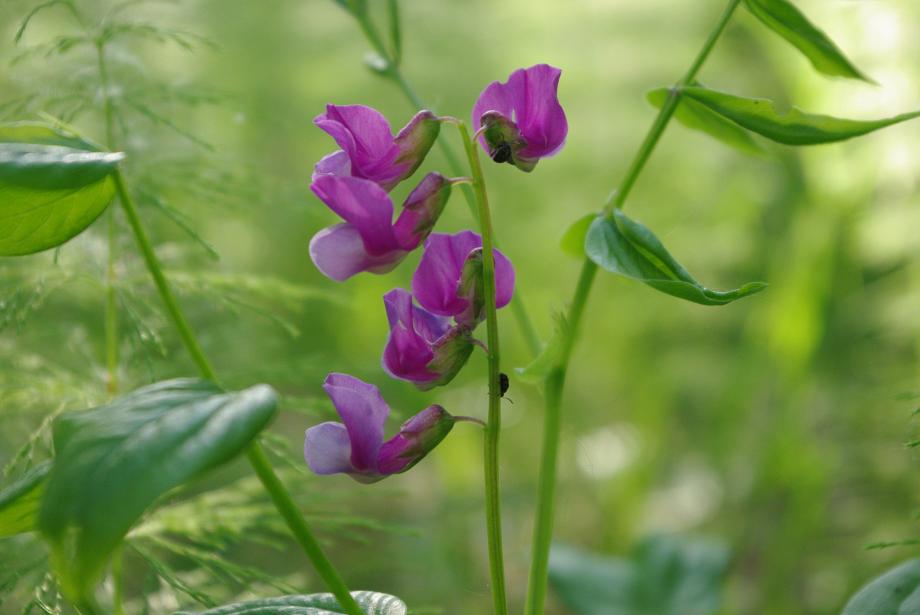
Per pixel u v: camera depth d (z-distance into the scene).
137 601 0.51
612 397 1.09
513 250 1.09
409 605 0.74
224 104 0.53
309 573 0.74
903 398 0.46
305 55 1.08
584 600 0.68
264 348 0.65
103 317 0.57
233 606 0.43
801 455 0.84
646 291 1.07
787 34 0.46
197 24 1.05
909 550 0.78
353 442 0.41
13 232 0.42
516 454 1.05
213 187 0.52
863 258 0.94
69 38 0.49
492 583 0.42
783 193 1.02
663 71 1.11
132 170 0.51
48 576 0.46
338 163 0.41
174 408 0.39
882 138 0.82
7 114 0.50
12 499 0.40
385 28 1.11
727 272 1.09
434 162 1.07
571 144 1.12
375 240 0.41
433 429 0.41
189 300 0.60
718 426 1.01
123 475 0.38
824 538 0.88
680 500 1.01
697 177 1.08
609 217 0.44
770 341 0.93
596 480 1.03
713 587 0.68
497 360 0.42
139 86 0.52
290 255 0.99
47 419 0.47
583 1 1.12
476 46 1.12
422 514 0.89
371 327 0.98
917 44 0.81
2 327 0.48
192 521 0.49
